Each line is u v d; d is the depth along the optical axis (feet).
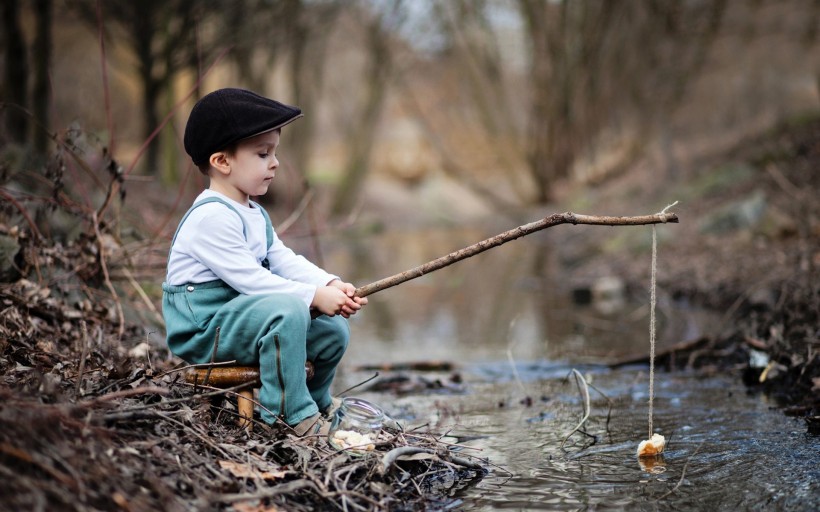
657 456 9.74
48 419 6.86
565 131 72.59
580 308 24.35
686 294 23.31
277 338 8.94
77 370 9.63
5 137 17.99
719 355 15.35
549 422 11.69
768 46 51.85
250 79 54.80
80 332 12.10
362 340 20.61
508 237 9.20
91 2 39.27
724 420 11.21
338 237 56.90
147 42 43.09
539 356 17.21
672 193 44.06
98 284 13.91
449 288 31.81
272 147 9.57
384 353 18.47
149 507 6.61
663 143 53.57
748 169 40.01
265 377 9.07
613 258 33.24
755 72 54.24
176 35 43.09
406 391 14.19
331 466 8.18
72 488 6.43
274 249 10.07
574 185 72.79
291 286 9.31
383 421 9.83
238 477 7.82
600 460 9.68
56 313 12.35
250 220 9.66
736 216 30.89
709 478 8.81
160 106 54.70
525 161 78.33
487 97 80.02
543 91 72.43
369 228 65.51
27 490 6.20
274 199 57.36
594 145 71.56
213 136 9.30
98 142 15.21
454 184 93.04
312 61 68.18
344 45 83.46
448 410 12.62
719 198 37.60
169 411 8.55
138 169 49.11
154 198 29.71
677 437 10.51
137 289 14.51
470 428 11.46
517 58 80.43
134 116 67.72
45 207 14.08
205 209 9.37
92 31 42.52
